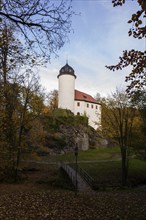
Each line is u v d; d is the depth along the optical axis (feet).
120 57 30.53
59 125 196.13
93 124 266.77
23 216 35.65
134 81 33.76
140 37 26.84
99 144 221.25
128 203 48.47
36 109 94.48
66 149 185.88
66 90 250.16
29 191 63.62
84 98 268.41
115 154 188.55
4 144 79.92
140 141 99.25
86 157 172.14
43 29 30.37
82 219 35.12
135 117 99.04
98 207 43.42
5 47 34.09
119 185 93.76
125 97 98.94
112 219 35.27
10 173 83.66
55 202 46.37
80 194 61.26
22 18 29.12
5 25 32.48
